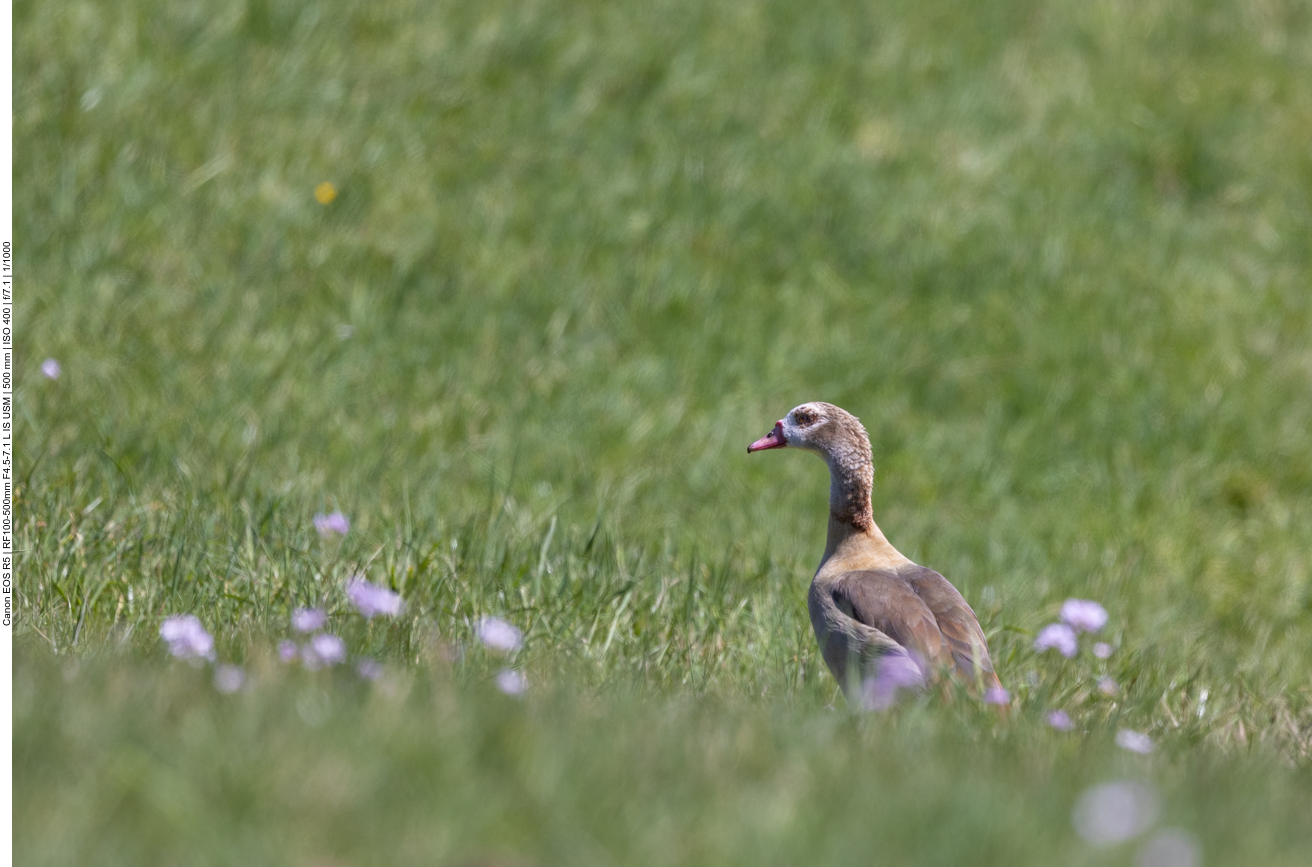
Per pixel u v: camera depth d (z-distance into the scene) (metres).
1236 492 15.81
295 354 14.50
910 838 5.32
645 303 16.84
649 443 14.64
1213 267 19.69
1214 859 5.41
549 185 18.55
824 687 8.84
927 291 18.20
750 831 5.23
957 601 8.83
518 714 6.32
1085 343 17.59
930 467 15.36
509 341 15.77
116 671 6.46
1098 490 15.45
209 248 15.99
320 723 5.91
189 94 18.22
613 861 5.01
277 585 9.10
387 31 20.58
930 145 20.97
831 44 22.81
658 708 7.06
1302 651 12.58
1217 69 24.30
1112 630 11.85
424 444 13.58
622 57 21.30
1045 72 23.33
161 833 4.85
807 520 14.05
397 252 16.67
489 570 9.91
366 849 4.90
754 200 18.88
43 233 15.27
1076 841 5.45
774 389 16.03
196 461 11.80
